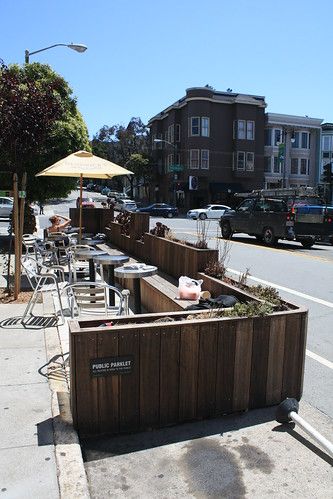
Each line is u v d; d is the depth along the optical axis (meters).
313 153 56.91
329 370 5.39
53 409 3.98
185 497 3.08
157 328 3.77
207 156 50.09
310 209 18.66
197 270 6.69
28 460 3.27
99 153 71.00
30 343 5.64
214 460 3.47
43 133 7.74
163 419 3.88
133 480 3.24
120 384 3.72
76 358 3.60
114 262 7.09
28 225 15.59
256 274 11.59
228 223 20.97
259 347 4.14
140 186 66.38
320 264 13.38
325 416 4.23
